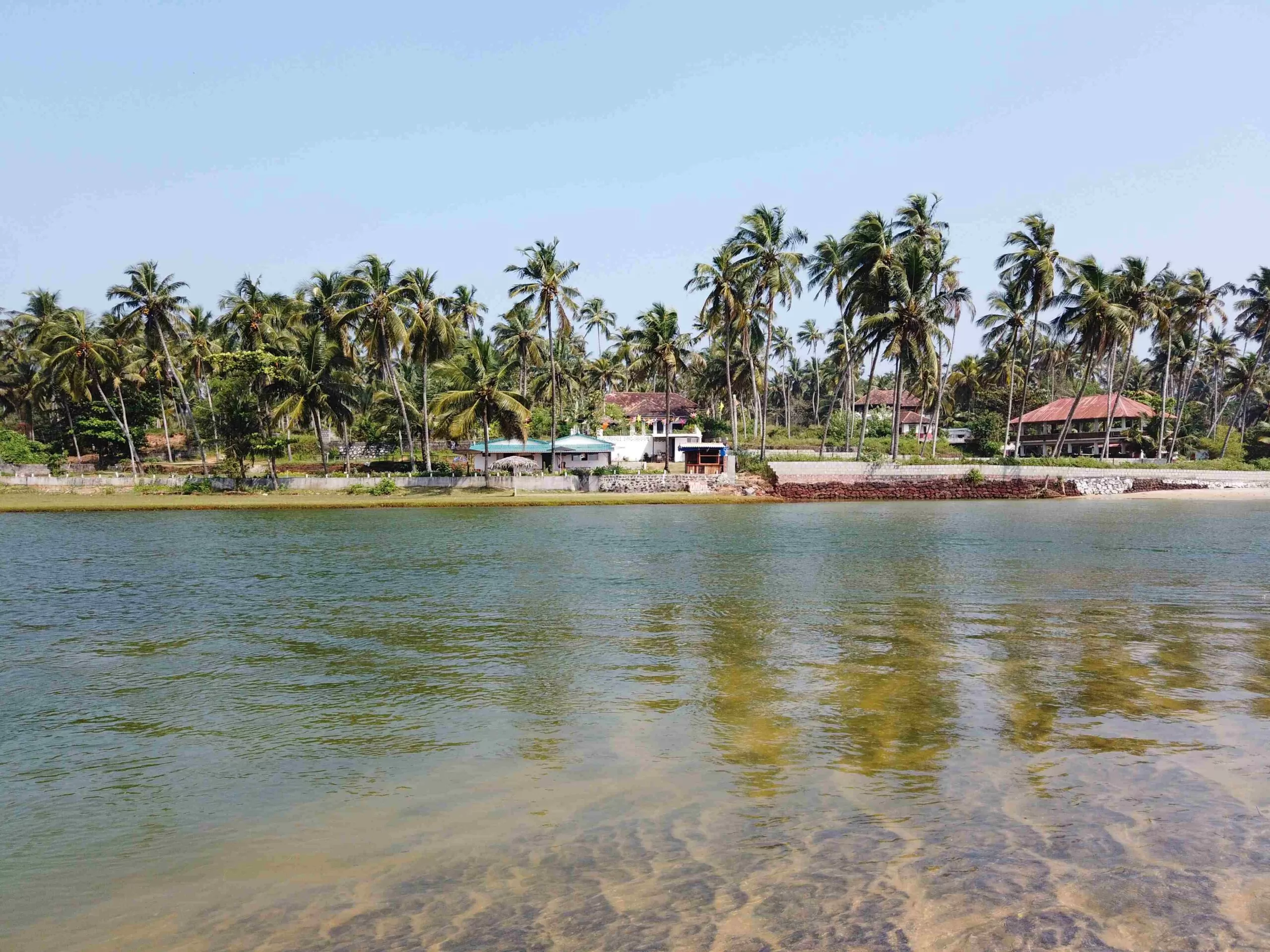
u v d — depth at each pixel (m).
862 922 4.73
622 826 6.12
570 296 61.00
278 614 15.64
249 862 5.72
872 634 13.23
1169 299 70.38
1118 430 81.75
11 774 7.55
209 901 5.19
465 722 8.86
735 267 59.06
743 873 5.36
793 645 12.46
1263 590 17.75
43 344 67.06
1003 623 14.10
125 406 70.75
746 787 6.83
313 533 34.47
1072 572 20.86
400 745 8.16
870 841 5.77
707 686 10.12
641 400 94.12
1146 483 64.94
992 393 92.19
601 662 11.46
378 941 4.66
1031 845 5.67
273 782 7.22
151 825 6.38
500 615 15.30
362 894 5.21
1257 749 7.62
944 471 60.53
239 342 73.19
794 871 5.36
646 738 8.18
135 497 56.53
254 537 32.47
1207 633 13.13
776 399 117.31
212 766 7.68
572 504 53.78
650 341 68.19
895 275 56.88
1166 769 7.11
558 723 8.73
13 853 5.94
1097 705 9.11
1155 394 100.56
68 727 8.91
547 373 80.06
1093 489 62.94
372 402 75.56
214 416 66.81
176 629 14.30
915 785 6.82
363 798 6.80
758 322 65.62
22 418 87.75
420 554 25.91
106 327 66.81
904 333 56.62
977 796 6.55
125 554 26.78
